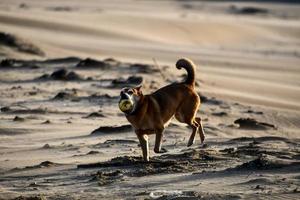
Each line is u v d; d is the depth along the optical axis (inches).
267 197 426.9
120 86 1346.0
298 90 1604.3
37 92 1278.3
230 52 2967.5
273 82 1786.4
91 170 577.9
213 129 912.3
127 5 6520.7
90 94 1261.1
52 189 514.6
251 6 7716.5
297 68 2287.2
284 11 7180.1
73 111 1080.2
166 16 4766.2
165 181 509.4
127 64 1695.4
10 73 1553.9
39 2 5846.5
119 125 926.4
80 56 2158.0
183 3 7849.4
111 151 695.7
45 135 861.8
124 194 473.7
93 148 723.4
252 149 634.8
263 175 503.5
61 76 1441.9
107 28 3417.8
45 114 1055.0
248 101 1322.6
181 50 2839.6
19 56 1955.0
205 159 591.8
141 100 568.7
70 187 516.4
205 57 2517.2
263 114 1132.5
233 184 482.6
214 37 3875.5
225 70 2041.1
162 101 584.1
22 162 652.1
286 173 510.0
